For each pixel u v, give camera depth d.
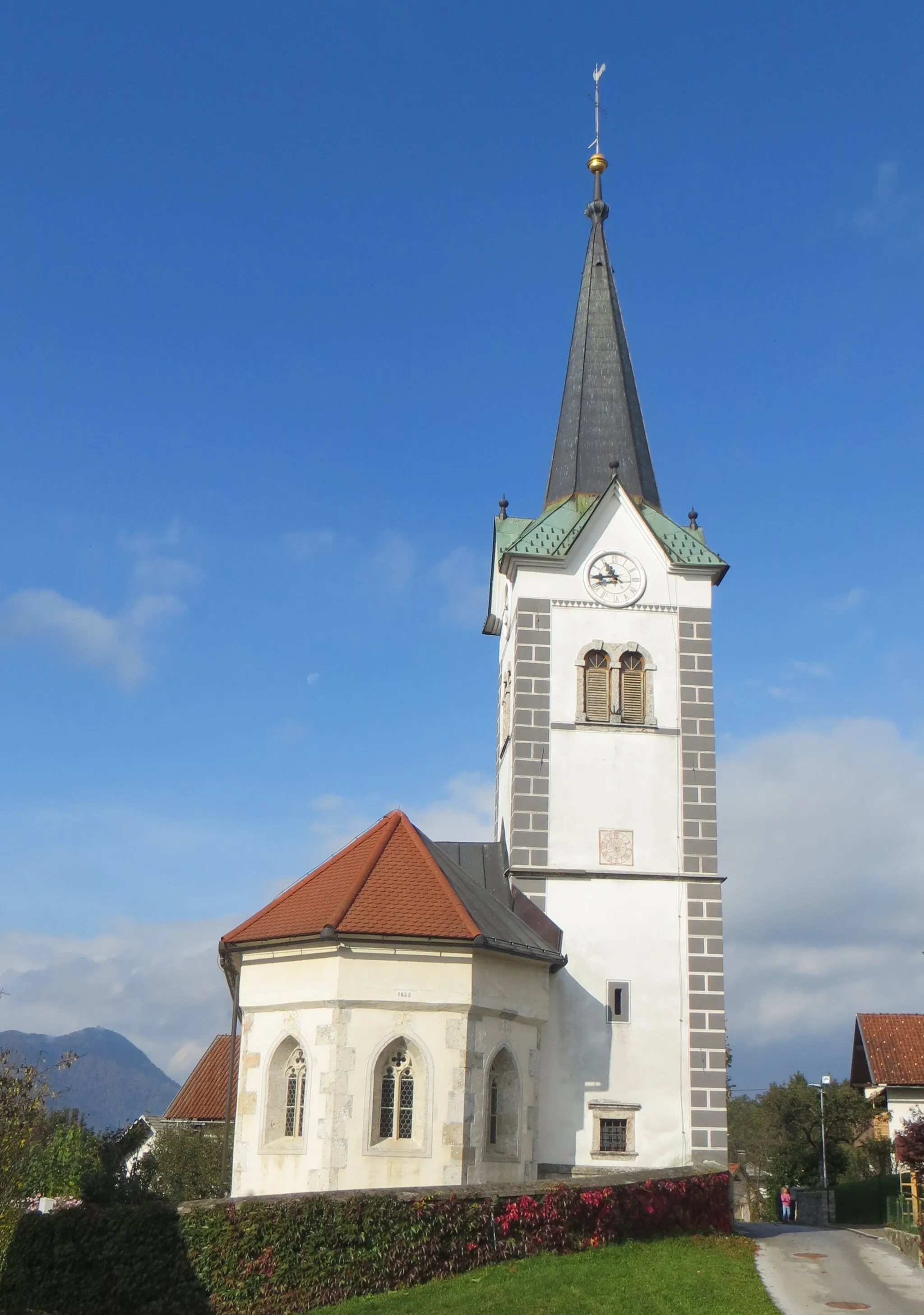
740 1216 84.31
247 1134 33.75
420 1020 33.19
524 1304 24.12
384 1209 26.14
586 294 51.12
